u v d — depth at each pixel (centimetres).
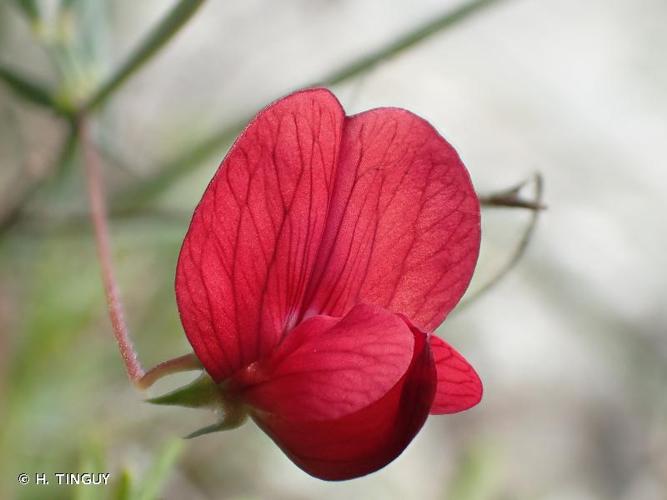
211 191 5
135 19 13
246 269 6
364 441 6
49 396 9
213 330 6
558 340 14
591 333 13
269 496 10
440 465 12
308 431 6
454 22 8
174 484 9
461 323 13
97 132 8
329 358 6
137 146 11
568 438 13
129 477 6
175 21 7
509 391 13
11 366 9
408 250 6
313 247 6
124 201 8
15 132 10
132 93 12
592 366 14
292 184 6
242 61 14
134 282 9
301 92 6
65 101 8
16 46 11
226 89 14
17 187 9
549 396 14
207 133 11
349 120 6
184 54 14
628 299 14
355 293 6
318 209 6
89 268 9
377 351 5
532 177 7
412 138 6
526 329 14
